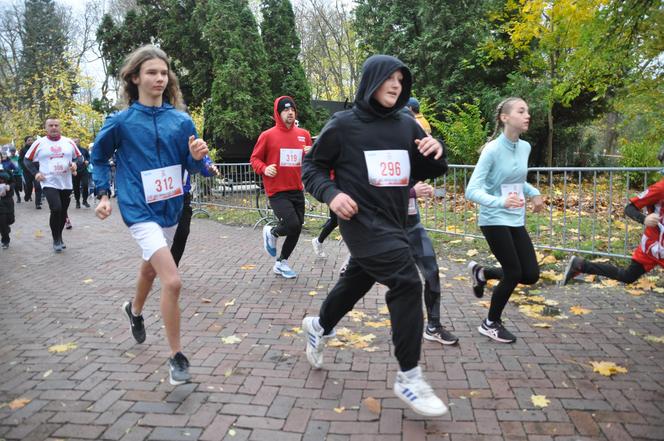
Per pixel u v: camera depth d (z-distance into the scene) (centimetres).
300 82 1727
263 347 375
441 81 1655
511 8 1447
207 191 1137
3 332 416
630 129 1495
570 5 1195
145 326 423
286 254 576
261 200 1062
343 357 354
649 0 708
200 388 309
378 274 263
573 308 446
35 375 331
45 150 735
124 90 326
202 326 423
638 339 380
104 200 314
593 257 617
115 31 1722
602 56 812
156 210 321
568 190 995
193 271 615
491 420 269
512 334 384
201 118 1552
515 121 362
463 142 1393
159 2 1689
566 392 298
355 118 272
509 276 366
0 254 742
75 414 279
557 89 1318
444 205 753
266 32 1703
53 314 461
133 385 314
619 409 278
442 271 591
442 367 336
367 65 270
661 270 559
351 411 280
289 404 288
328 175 279
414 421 270
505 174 371
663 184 370
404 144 276
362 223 266
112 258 701
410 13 1733
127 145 317
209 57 1594
